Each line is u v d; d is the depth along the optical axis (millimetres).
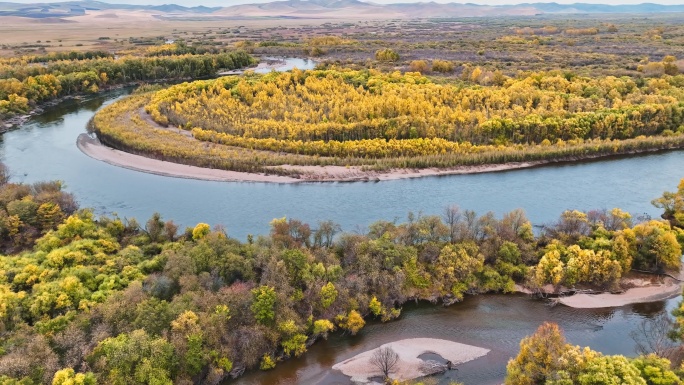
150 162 194250
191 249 110375
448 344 97188
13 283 101000
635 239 120312
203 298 93312
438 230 120000
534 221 147875
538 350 79750
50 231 125375
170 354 82938
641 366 76375
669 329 96188
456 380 87250
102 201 164000
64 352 82812
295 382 87875
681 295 107188
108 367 79562
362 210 156875
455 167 185875
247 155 191750
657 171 187000
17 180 177625
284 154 194875
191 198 166125
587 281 114938
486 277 114688
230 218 152750
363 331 101500
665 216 144250
